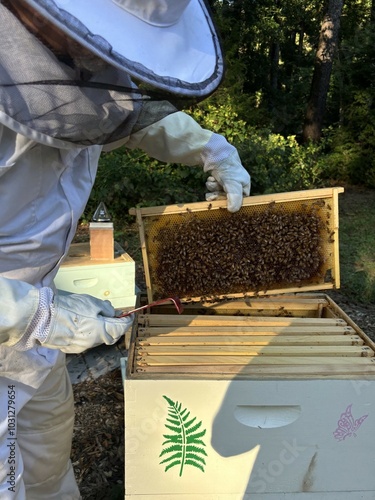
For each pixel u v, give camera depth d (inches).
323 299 78.5
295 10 572.4
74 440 90.6
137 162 230.8
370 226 251.3
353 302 159.2
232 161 69.2
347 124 412.8
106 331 46.9
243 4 491.2
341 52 456.4
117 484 80.1
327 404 55.1
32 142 43.0
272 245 70.1
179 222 69.1
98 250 106.4
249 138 265.4
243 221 69.2
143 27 39.0
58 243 51.6
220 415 54.9
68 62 36.9
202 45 44.6
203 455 56.2
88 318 46.1
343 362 58.4
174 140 67.7
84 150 52.4
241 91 410.6
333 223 70.7
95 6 36.3
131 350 59.2
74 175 51.4
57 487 66.4
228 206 67.0
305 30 667.4
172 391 53.7
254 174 236.8
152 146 69.5
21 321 42.5
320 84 431.8
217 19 419.2
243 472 57.2
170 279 70.1
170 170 230.4
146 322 68.1
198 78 41.4
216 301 74.2
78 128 40.3
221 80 42.6
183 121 68.1
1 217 45.7
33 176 46.4
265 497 58.3
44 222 49.3
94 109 39.4
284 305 76.2
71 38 33.6
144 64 37.1
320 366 57.2
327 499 58.9
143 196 222.4
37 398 58.1
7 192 45.1
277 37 525.3
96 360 119.0
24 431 59.2
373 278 166.9
